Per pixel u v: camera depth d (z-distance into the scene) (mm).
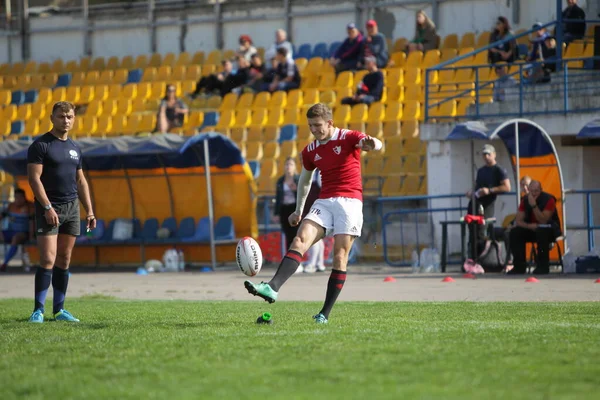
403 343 20516
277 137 75312
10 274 61531
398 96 74000
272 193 68750
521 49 72938
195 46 96750
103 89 91625
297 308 31812
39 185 27406
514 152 53812
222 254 63875
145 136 60719
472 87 71250
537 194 47969
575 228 50344
